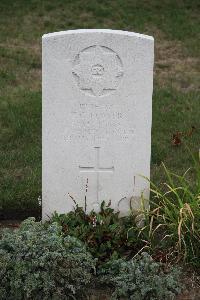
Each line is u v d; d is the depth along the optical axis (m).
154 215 2.72
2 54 4.84
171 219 2.61
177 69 4.80
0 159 3.37
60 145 2.70
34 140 3.60
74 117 2.67
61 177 2.75
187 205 2.53
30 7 5.75
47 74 2.61
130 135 2.70
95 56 2.60
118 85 2.63
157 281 2.38
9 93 4.24
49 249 2.38
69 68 2.61
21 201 2.99
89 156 2.72
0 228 2.87
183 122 3.87
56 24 5.47
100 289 2.49
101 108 2.66
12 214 2.96
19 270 2.33
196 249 2.55
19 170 3.28
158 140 3.64
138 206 2.79
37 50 5.00
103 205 2.75
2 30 5.32
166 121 3.88
